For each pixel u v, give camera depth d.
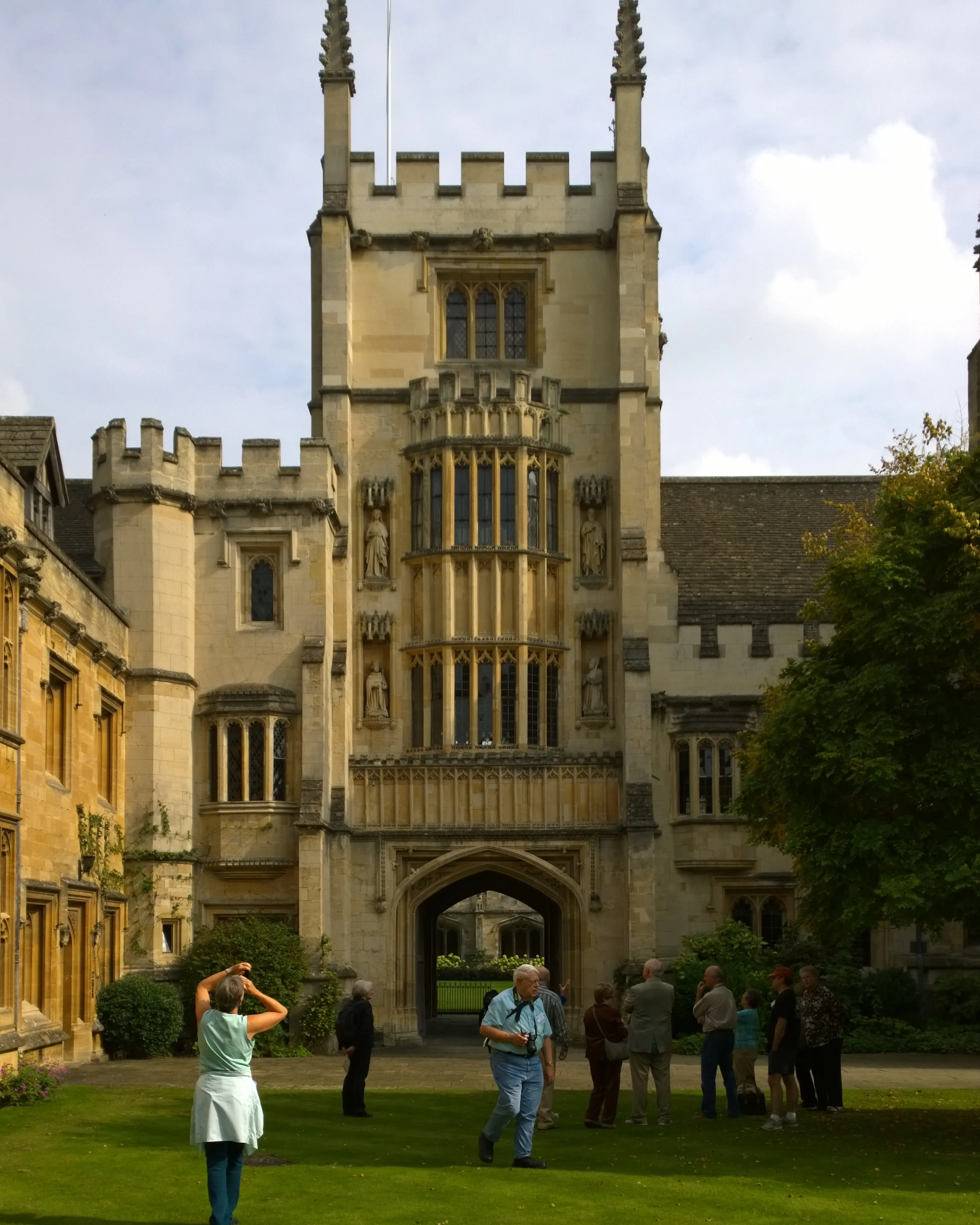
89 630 32.59
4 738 24.84
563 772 39.97
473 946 83.25
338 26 42.72
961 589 21.72
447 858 39.53
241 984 13.09
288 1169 16.16
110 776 35.44
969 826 21.34
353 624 41.34
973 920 21.45
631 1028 20.61
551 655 41.31
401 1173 15.95
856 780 21.34
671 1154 17.70
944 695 22.17
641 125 42.41
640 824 38.66
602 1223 13.47
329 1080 27.44
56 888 29.12
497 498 41.12
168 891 36.41
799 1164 17.09
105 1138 18.70
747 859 40.16
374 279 42.62
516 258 42.69
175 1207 14.11
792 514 47.78
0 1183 15.41
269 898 37.69
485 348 43.16
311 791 37.44
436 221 42.81
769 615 43.00
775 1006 20.44
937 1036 35.47
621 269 41.56
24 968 28.08
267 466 38.84
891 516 23.89
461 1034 42.78
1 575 25.12
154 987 33.72
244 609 38.59
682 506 48.12
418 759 40.22
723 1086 26.38
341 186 42.00
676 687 41.22
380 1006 39.06
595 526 41.75
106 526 37.72
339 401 41.25
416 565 41.50
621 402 41.28
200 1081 12.91
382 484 41.62
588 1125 20.12
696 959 37.22
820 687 22.88
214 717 37.91
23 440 33.53
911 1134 19.83
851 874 21.83
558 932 43.78
